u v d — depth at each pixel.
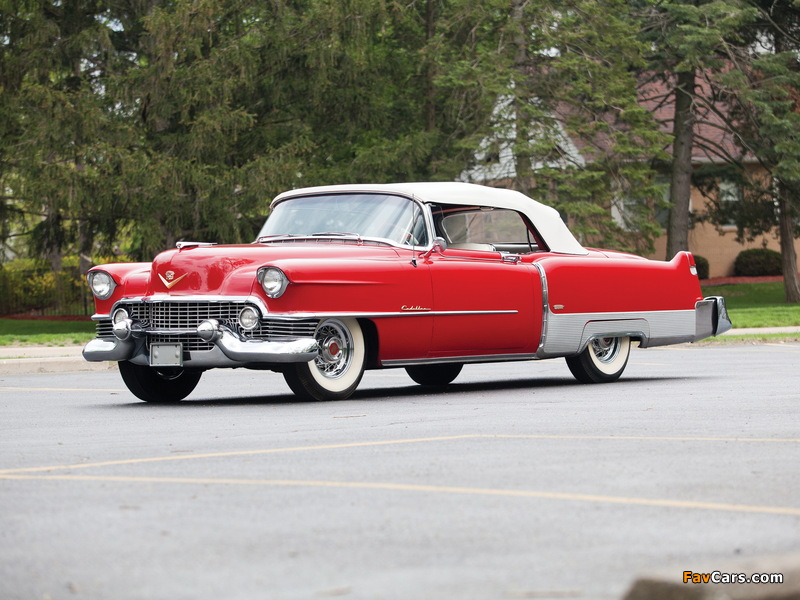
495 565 5.31
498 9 38.94
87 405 13.94
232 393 15.38
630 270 16.36
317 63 35.94
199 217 34.88
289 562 5.43
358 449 9.23
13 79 37.22
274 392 15.37
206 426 11.20
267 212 34.97
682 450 8.98
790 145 41.34
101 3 38.88
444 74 39.66
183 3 33.88
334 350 13.70
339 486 7.46
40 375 19.91
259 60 35.97
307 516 6.50
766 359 21.48
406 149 37.97
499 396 14.28
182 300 13.27
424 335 14.12
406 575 5.14
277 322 13.03
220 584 5.04
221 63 34.50
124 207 34.38
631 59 40.00
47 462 8.85
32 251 39.88
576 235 37.94
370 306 13.57
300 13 37.44
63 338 27.80
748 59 42.75
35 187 33.16
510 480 7.62
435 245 14.31
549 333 15.34
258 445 9.62
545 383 16.48
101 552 5.69
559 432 10.22
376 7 36.19
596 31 39.16
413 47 42.50
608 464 8.27
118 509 6.79
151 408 13.38
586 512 6.53
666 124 50.06
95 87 37.84
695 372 18.28
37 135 33.56
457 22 39.25
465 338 14.50
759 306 45.41
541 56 39.81
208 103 34.75
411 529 6.12
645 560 5.37
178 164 33.72
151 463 8.64
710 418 11.35
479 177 40.81
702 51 41.31
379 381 17.52
